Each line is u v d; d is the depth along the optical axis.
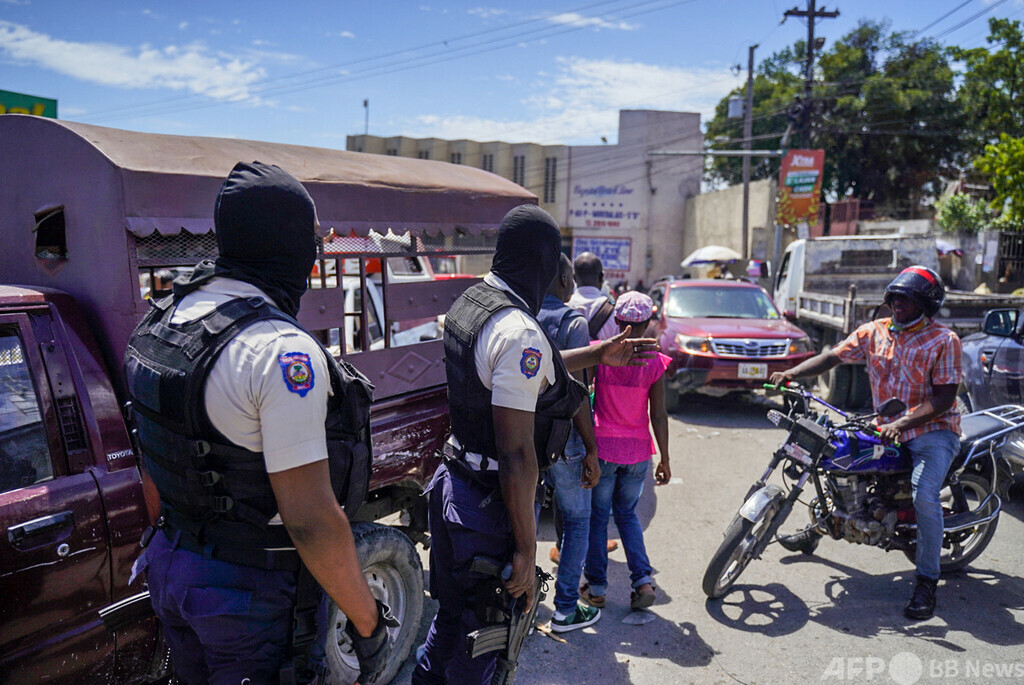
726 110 39.91
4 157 2.78
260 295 1.58
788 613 3.64
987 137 31.70
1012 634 3.41
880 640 3.37
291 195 1.63
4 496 2.03
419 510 3.53
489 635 2.04
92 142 2.47
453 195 3.63
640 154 33.66
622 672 3.13
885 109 32.09
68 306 2.45
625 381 3.47
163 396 1.51
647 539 4.66
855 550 4.41
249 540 1.55
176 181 2.53
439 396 3.68
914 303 3.57
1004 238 16.47
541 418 2.11
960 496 3.94
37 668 2.06
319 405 1.49
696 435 7.40
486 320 2.05
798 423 3.72
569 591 3.46
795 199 22.80
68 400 2.25
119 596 2.24
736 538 3.56
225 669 1.58
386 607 1.72
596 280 4.84
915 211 33.06
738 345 8.02
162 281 5.42
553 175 34.41
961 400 6.23
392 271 6.87
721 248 23.16
